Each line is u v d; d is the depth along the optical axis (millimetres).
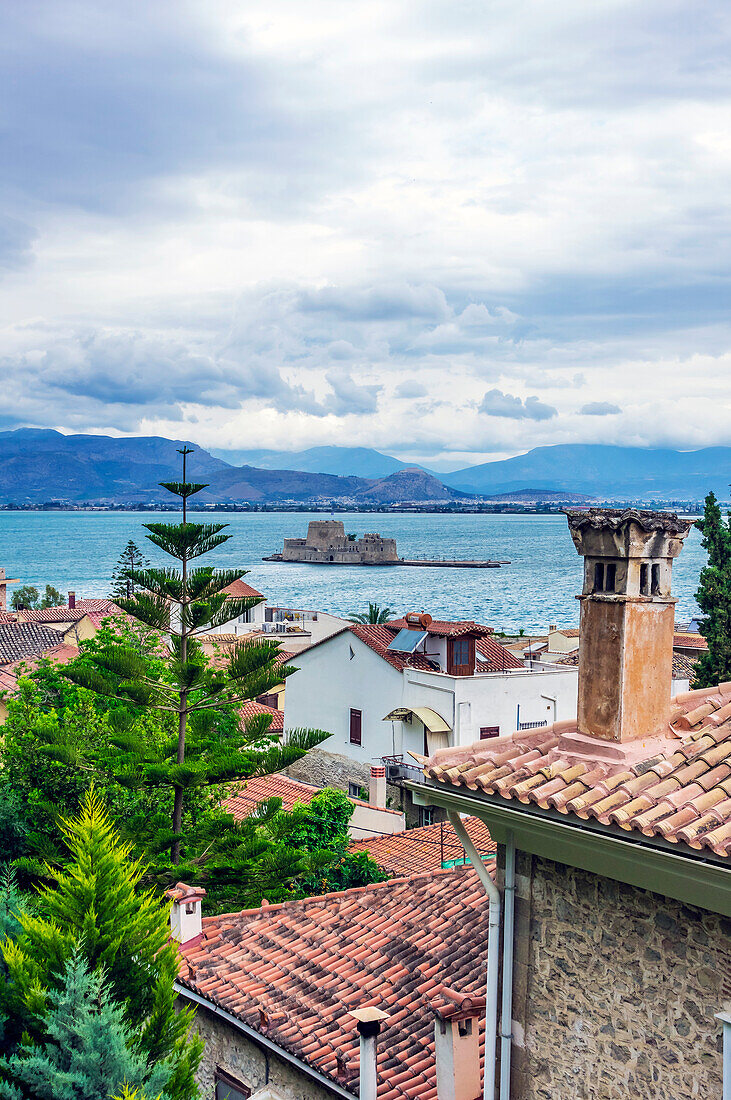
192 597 24828
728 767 8445
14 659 53156
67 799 24484
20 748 25078
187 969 13984
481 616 154000
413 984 12711
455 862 23047
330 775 49469
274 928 15039
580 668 9539
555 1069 8953
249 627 79750
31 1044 9086
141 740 24516
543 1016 9078
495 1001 9477
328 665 49906
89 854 10602
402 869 24578
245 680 24875
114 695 24844
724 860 7281
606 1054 8500
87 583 189375
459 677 42875
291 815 25016
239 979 13664
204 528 24234
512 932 9383
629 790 8406
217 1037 13656
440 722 43281
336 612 157750
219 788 27281
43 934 9852
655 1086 8102
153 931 10562
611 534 9172
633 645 9141
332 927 14727
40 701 29391
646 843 7820
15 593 119688
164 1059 9391
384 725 46406
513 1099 9289
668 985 8031
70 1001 9016
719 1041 7652
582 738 9367
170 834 22750
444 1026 10328
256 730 25328
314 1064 11469
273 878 22891
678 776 8453
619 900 8438
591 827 8227
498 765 9492
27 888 22203
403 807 43125
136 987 10133
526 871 9281
